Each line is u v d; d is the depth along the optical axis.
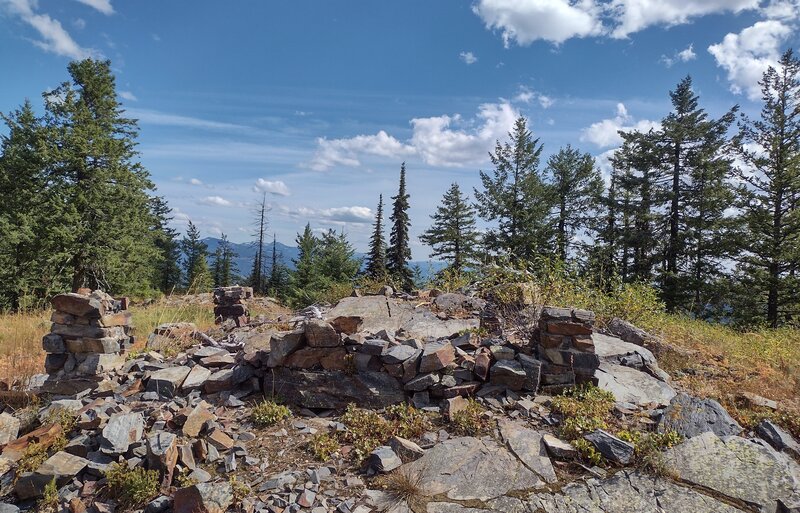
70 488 3.66
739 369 6.74
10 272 21.06
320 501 3.55
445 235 34.69
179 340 7.41
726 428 4.24
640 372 5.88
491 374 5.17
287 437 4.49
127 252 24.88
